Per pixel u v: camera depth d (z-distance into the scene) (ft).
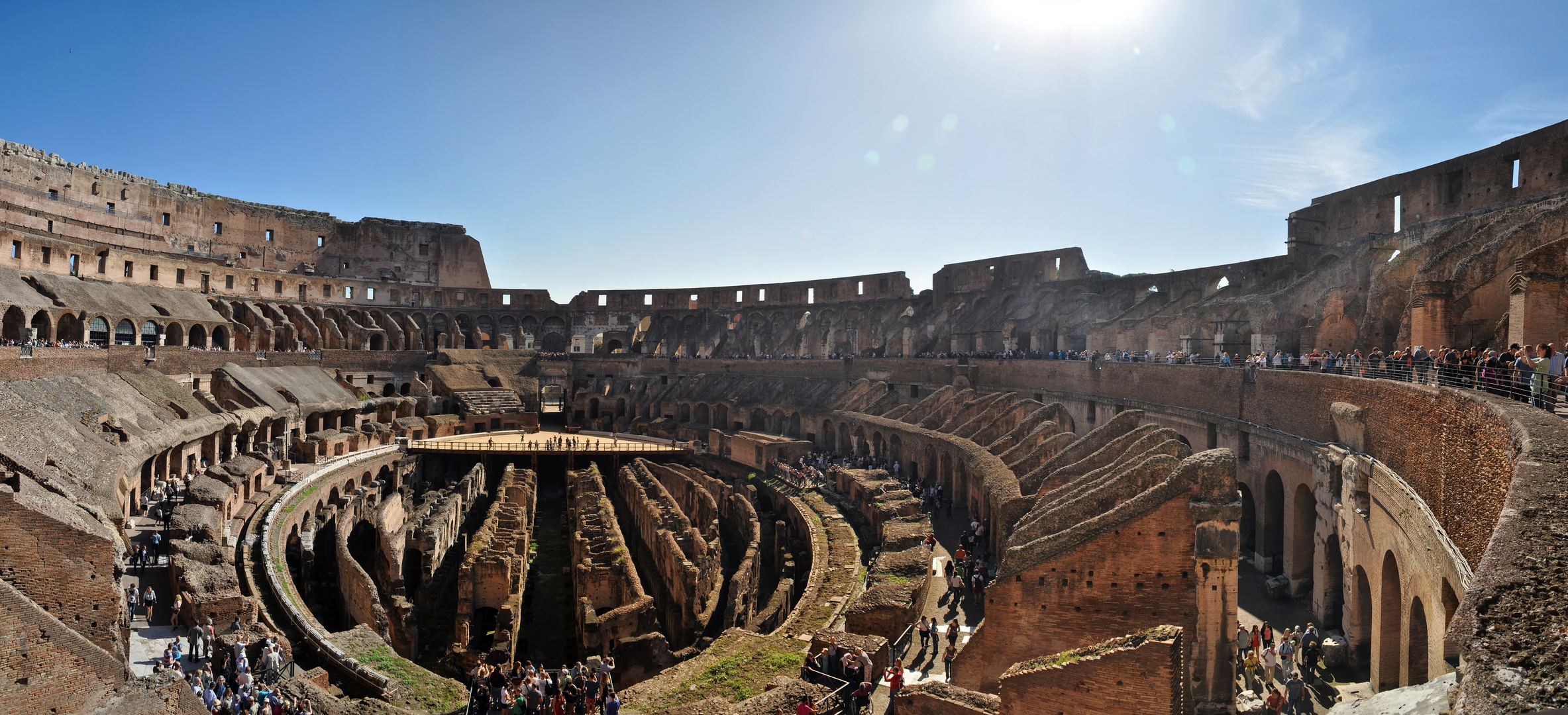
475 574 129.18
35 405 136.46
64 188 282.56
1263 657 88.43
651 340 392.27
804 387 295.69
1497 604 34.76
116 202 302.66
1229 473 82.99
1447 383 86.58
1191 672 82.33
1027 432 155.33
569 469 260.83
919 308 318.04
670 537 147.23
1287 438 116.06
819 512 172.76
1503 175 153.38
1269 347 158.20
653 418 334.03
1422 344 115.24
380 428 266.36
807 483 197.57
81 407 150.61
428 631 138.51
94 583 87.66
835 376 297.53
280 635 99.55
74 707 71.51
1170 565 83.46
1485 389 77.41
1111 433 123.95
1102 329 214.90
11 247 217.77
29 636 70.38
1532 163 146.92
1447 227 138.92
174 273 282.15
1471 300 114.62
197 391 215.10
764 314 371.35
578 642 124.47
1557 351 85.20
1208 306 181.88
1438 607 64.80
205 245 338.75
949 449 171.22
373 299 370.32
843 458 227.40
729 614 120.26
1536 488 44.19
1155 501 84.07
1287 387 118.73
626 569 131.44
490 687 86.43
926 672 90.12
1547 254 91.61
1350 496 93.86
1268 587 115.75
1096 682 65.67
